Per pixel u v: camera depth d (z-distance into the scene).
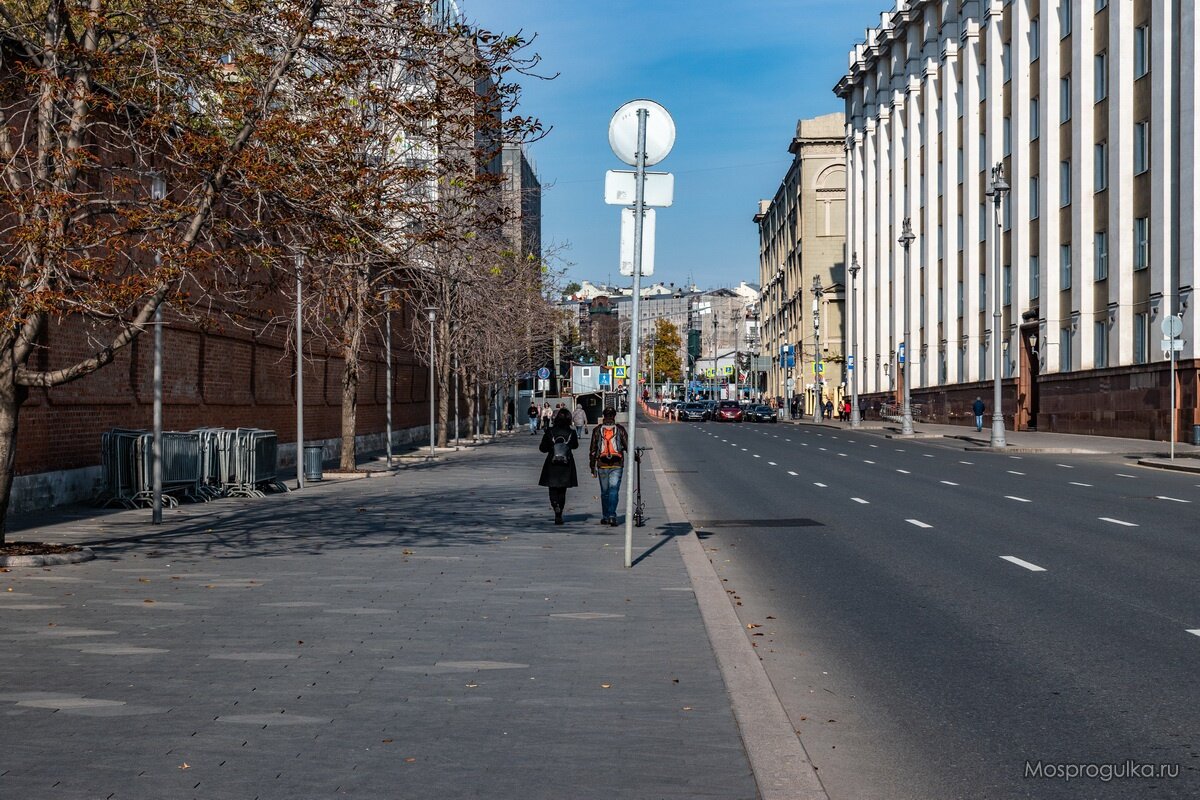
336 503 22.05
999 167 46.00
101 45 13.88
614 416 18.09
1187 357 42.81
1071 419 52.69
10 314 12.09
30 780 5.39
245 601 10.62
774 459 39.41
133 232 13.15
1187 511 20.58
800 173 116.81
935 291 73.06
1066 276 53.91
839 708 7.41
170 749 5.91
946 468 34.25
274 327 32.38
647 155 12.95
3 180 13.13
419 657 8.16
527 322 55.59
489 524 18.17
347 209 13.70
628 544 12.94
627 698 7.01
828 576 13.14
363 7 13.91
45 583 11.76
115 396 22.88
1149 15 46.16
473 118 13.88
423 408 56.81
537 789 5.34
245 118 13.36
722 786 5.41
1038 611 10.77
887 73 84.12
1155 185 45.12
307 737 6.14
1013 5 59.25
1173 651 8.94
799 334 118.94
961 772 6.06
